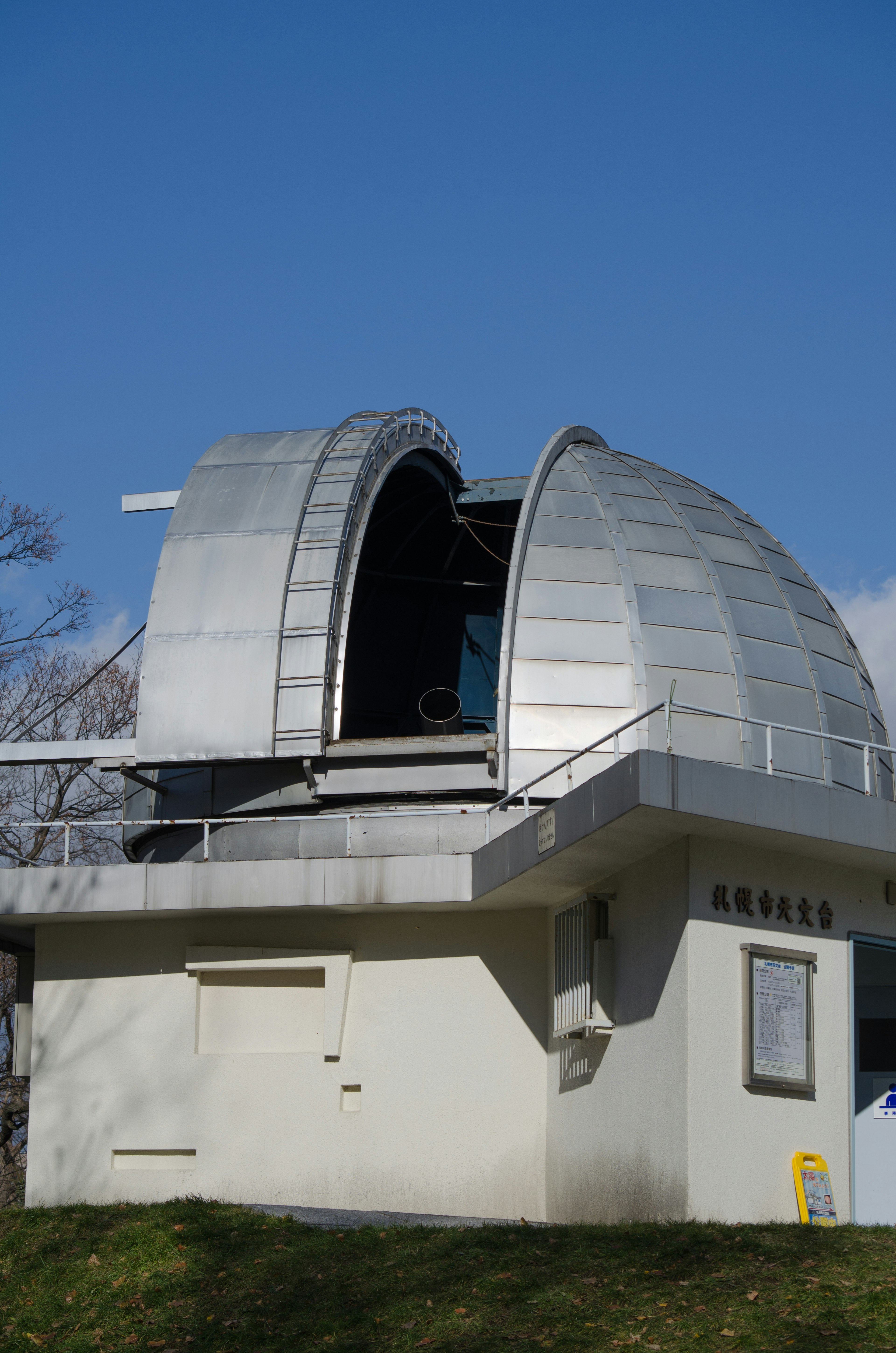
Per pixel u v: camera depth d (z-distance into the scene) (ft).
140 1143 61.57
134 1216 53.67
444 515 86.48
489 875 56.70
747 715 67.92
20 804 123.24
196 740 63.72
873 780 73.41
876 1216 51.24
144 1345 40.73
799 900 50.57
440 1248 44.93
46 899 62.08
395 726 87.25
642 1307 37.58
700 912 47.65
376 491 71.00
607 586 69.62
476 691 87.81
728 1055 47.29
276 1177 60.29
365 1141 59.98
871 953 55.36
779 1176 47.57
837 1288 36.96
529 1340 36.58
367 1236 47.60
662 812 44.34
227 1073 61.72
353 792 64.64
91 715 128.98
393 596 88.79
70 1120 62.39
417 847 64.44
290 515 68.03
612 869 52.95
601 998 52.90
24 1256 50.39
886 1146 52.29
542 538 71.31
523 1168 58.29
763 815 46.37
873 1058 54.13
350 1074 60.70
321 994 62.64
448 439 84.74
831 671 73.82
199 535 68.18
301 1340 39.17
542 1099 58.90
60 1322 43.93
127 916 62.49
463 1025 60.23
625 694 66.33
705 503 79.30
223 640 65.00
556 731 65.00
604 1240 44.01
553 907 59.41
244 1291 43.96
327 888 59.52
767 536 81.46
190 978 62.85
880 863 51.72
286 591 65.77
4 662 104.99
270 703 63.77
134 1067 62.44
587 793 47.75
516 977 60.23
